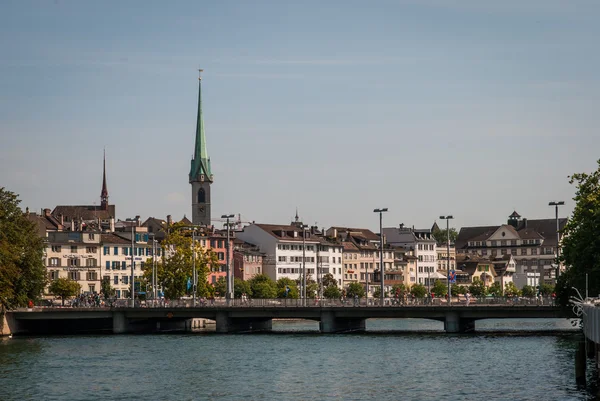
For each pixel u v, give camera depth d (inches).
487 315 6437.0
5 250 6043.3
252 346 5546.3
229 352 5167.3
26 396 3619.6
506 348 5187.0
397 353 5009.8
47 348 5492.1
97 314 6865.2
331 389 3703.3
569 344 5388.8
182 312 6865.2
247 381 3961.6
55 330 7160.4
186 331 7283.5
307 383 3878.0
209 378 4065.0
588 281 4972.9
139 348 5467.5
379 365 4461.1
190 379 4040.4
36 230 6781.5
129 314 6899.6
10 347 5570.9
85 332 7150.6
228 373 4227.4
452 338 5994.1
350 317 6781.5
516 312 6368.1
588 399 3284.9
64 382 3973.9
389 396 3506.4
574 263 5073.8
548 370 4133.9
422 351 5093.5
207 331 7234.3
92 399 3538.4
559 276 5506.9
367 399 3447.3
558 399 3299.7
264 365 4515.3
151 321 7381.9
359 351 5152.6
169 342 5915.4
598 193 5137.8
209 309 6840.6
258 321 7524.6
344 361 4650.6
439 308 6540.4
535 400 3297.2
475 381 3841.0
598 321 2859.3
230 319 6953.7
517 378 3892.7
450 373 4119.1
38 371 4338.1
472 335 6259.8
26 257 6510.8
